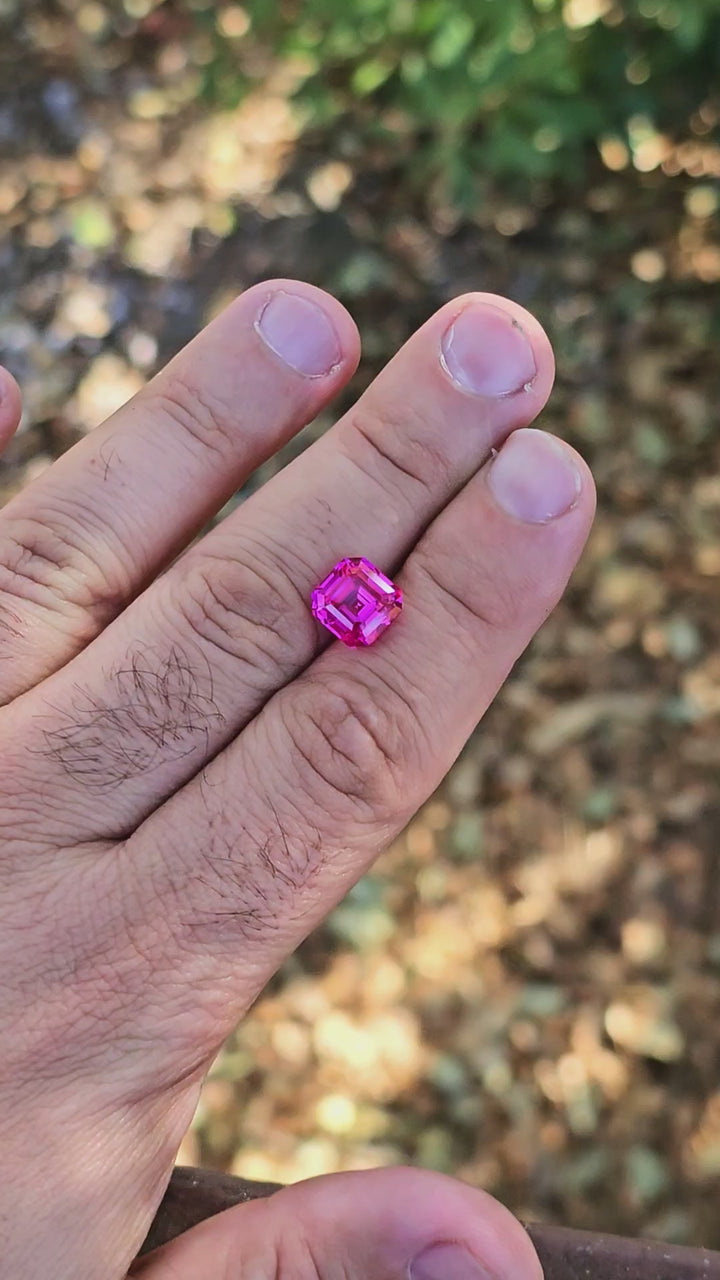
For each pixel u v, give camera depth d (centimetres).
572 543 16
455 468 16
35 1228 14
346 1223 14
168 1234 15
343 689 16
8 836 15
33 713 16
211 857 15
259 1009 33
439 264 41
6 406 17
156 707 16
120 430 17
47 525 17
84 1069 14
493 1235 14
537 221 40
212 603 16
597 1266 14
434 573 16
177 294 43
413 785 16
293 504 17
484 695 16
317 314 17
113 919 15
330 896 15
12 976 14
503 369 16
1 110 47
